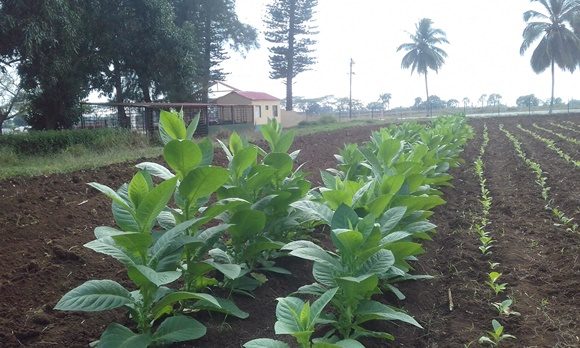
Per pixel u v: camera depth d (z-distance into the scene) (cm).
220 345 328
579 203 781
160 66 2322
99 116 2292
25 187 721
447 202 847
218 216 399
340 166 647
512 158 1441
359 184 407
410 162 511
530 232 648
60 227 532
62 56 1698
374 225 318
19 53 1634
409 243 366
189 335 285
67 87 1922
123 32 2141
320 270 324
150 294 292
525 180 1065
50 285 390
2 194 657
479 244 596
